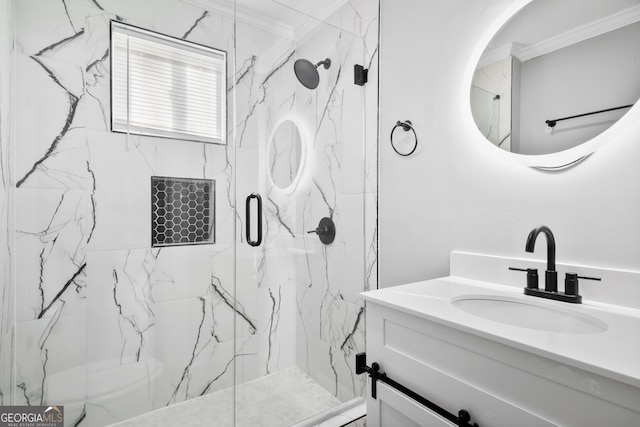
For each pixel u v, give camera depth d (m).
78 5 1.31
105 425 1.37
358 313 1.71
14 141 1.24
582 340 0.63
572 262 0.97
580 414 0.55
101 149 1.36
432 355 0.80
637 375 0.49
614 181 0.89
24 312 1.27
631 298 0.84
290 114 1.56
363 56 1.72
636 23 0.86
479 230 1.20
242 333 1.50
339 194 1.67
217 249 1.50
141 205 1.42
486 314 1.00
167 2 1.41
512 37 1.11
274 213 1.53
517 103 1.09
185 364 1.50
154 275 1.45
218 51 1.46
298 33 1.57
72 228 1.33
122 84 1.37
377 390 0.96
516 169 1.10
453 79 1.29
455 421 0.73
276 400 1.52
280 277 1.54
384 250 1.61
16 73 1.24
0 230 1.13
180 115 1.43
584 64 0.95
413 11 1.45
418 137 1.44
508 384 0.65
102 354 1.37
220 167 1.48
